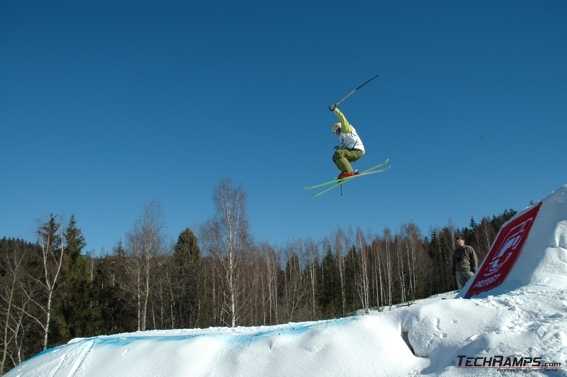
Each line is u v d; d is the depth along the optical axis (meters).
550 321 5.12
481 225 53.34
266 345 5.97
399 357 5.40
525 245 8.44
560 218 8.17
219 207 28.42
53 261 31.03
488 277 9.01
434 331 5.52
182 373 5.92
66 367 6.66
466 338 5.27
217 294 35.22
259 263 41.31
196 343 6.36
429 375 4.93
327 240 53.00
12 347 29.11
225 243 27.97
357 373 5.25
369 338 5.66
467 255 11.97
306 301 41.28
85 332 30.09
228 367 5.84
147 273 29.98
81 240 36.12
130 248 32.19
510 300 5.86
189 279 38.56
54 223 28.28
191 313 37.34
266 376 5.52
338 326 5.97
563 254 7.57
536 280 7.30
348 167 10.52
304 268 49.25
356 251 48.75
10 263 29.67
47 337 26.48
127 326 33.19
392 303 45.22
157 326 35.72
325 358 5.49
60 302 29.92
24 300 27.91
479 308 5.72
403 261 48.72
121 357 6.51
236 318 28.12
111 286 34.25
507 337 4.92
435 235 55.88
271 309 37.97
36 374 6.71
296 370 5.46
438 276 49.91
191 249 45.12
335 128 10.80
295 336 6.00
